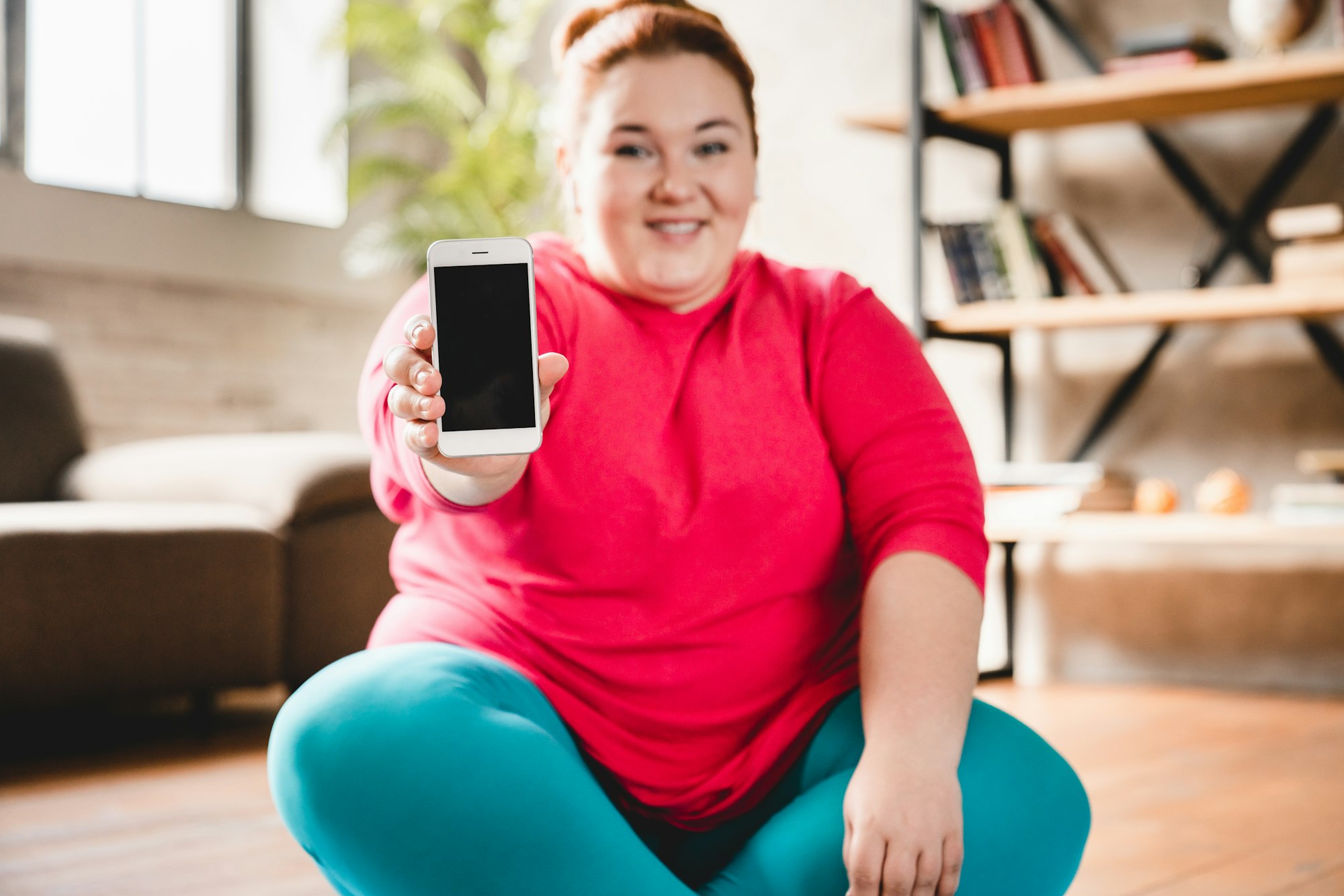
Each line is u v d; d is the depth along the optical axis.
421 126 4.36
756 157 0.96
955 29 2.92
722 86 0.91
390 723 0.75
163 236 3.50
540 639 0.89
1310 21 2.65
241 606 2.30
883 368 0.92
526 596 0.89
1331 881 1.31
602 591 0.88
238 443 2.61
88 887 1.32
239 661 2.30
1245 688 2.86
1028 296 2.87
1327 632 2.79
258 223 3.74
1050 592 3.07
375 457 0.95
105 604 2.15
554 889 0.73
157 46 3.74
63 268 3.33
